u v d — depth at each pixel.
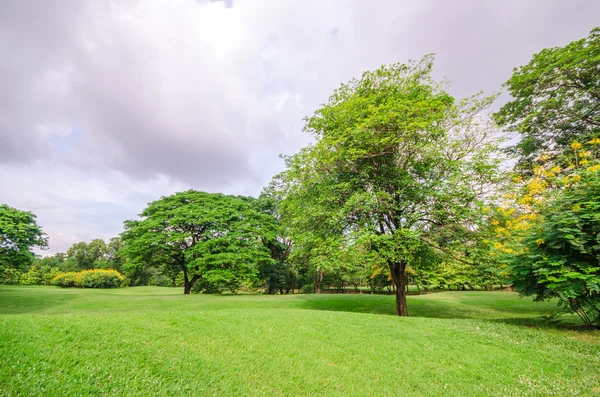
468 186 12.13
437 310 16.41
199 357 5.19
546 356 6.37
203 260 22.83
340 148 13.33
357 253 12.33
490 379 5.40
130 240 25.66
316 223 13.88
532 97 17.62
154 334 5.89
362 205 11.86
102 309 15.55
